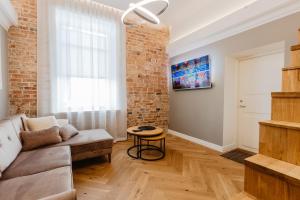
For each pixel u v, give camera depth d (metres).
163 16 3.59
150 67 4.30
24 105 2.94
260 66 2.96
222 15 3.23
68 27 3.09
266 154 1.22
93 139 2.54
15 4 2.82
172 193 1.86
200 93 3.66
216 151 3.20
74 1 3.16
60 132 2.50
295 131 1.05
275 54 2.74
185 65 3.97
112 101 3.67
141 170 2.40
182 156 2.93
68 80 3.12
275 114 1.29
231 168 2.46
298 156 1.05
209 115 3.45
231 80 3.23
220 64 3.21
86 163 2.63
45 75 3.00
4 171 1.49
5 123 1.86
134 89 4.09
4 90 2.61
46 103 3.02
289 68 1.33
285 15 2.29
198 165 2.56
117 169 2.43
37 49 2.94
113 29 3.61
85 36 3.29
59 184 1.28
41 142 2.16
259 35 2.59
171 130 4.58
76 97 3.25
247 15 2.58
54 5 3.00
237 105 3.37
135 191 1.90
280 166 1.05
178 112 4.33
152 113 4.39
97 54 3.42
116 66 3.67
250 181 1.14
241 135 3.33
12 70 2.84
